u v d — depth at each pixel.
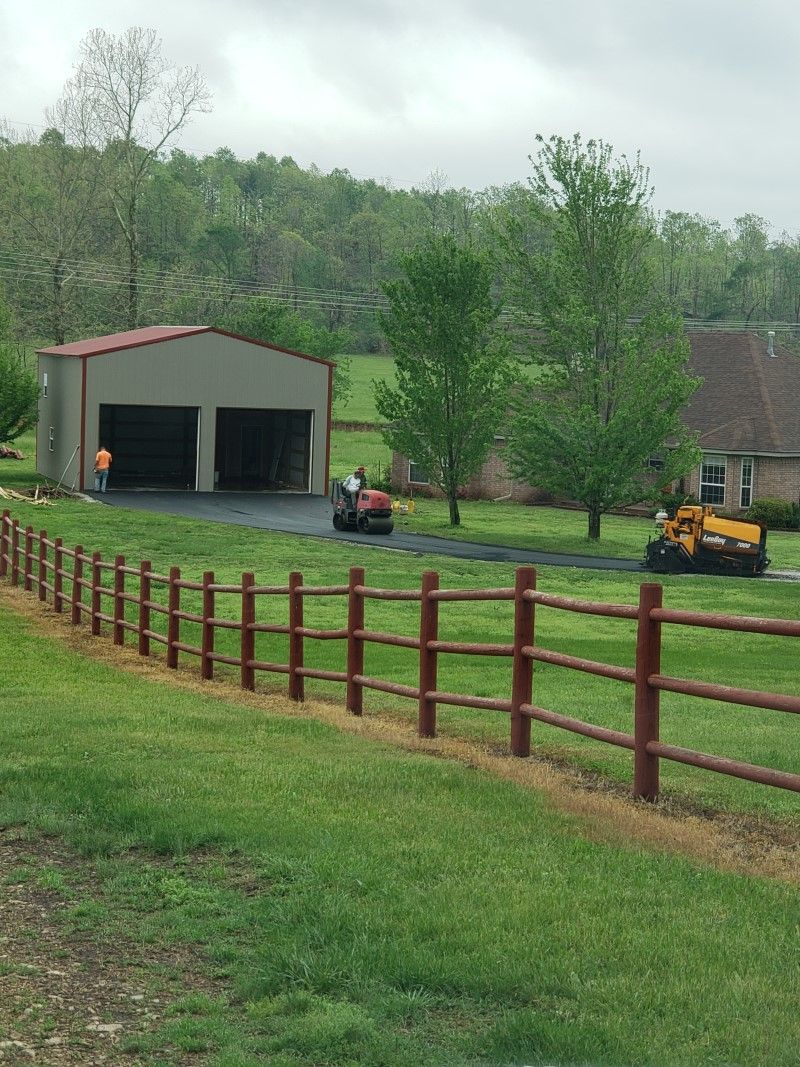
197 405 57.97
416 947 5.70
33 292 90.94
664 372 44.59
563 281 46.81
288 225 182.00
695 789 9.42
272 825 7.77
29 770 9.38
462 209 175.38
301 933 5.90
